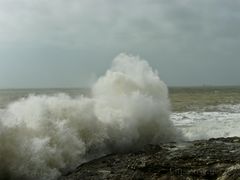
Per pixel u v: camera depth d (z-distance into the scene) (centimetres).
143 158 1025
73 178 884
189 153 1058
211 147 1153
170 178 827
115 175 877
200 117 2384
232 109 3033
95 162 1038
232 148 1128
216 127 1905
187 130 1789
